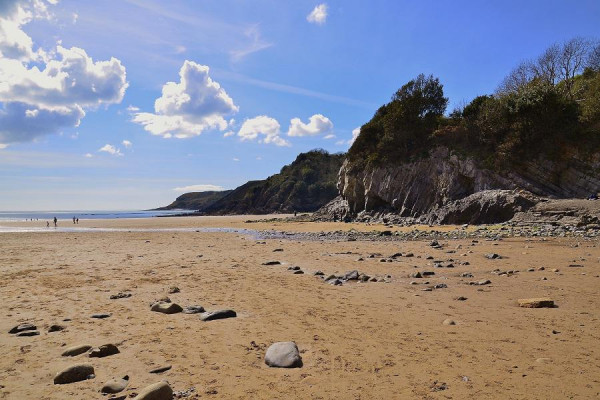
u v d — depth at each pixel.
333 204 67.75
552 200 32.91
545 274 12.33
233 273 13.72
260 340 6.48
